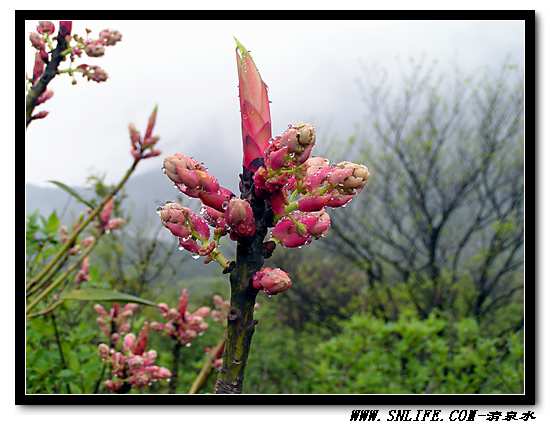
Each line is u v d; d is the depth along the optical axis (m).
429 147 8.37
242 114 1.20
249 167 1.19
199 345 5.18
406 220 8.80
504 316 8.23
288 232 1.20
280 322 8.50
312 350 7.44
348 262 9.26
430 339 4.79
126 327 2.85
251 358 5.91
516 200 7.89
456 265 8.34
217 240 1.19
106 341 3.05
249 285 1.17
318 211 1.23
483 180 8.27
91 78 2.14
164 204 1.20
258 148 1.19
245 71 1.20
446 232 8.84
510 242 8.02
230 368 1.16
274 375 6.02
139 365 2.29
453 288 8.18
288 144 1.11
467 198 8.70
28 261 2.93
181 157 1.18
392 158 8.68
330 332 8.62
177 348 2.66
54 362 2.74
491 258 7.70
